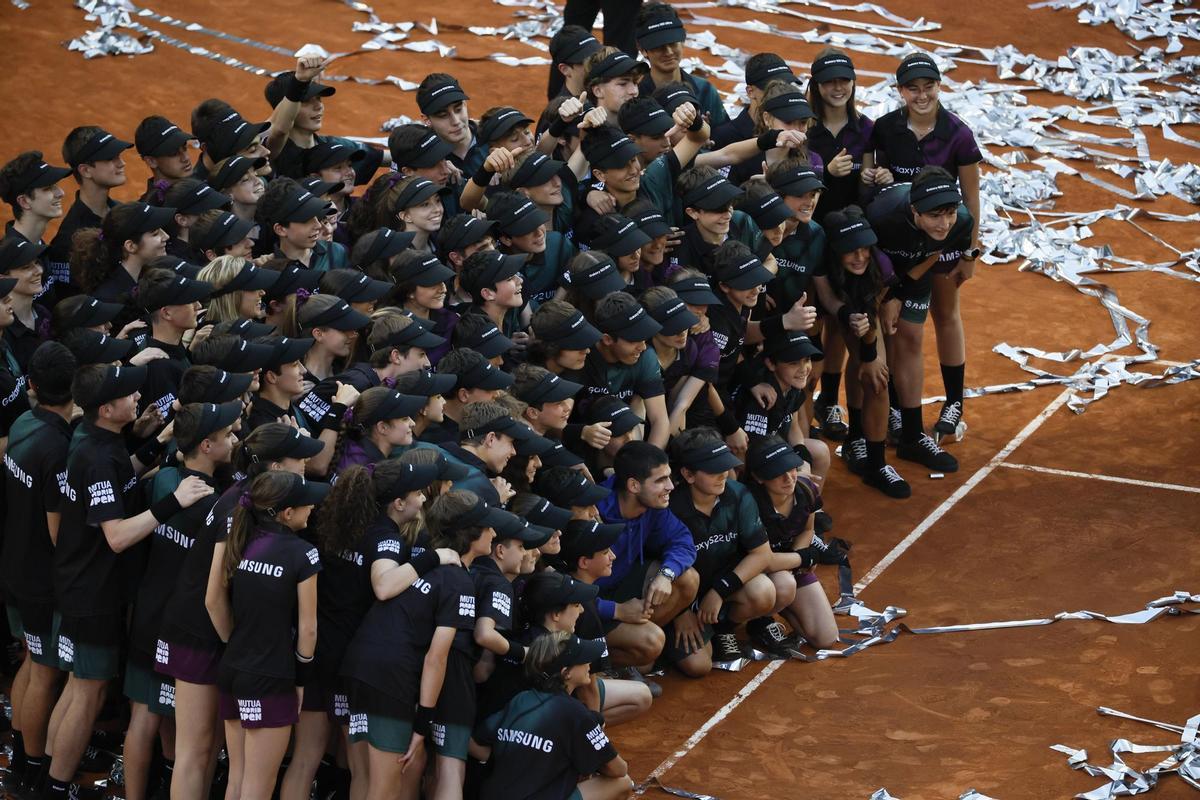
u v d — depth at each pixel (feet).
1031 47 189.06
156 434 78.18
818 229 100.83
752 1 197.77
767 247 97.50
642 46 112.16
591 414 84.89
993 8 200.03
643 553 86.38
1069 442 115.24
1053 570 98.32
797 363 95.76
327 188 94.84
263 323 83.46
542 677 70.74
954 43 189.78
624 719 81.46
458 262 88.99
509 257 85.92
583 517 79.97
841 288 101.60
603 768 72.69
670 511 86.02
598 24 182.60
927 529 103.96
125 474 73.20
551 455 80.53
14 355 84.28
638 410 88.84
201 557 70.13
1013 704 85.05
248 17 183.83
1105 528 103.19
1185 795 76.84
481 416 75.82
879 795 76.74
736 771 79.41
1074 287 140.36
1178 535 102.12
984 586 96.89
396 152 97.81
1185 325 132.87
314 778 74.28
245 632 68.18
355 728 69.67
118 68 167.43
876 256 103.04
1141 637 90.94
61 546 73.10
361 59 174.70
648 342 89.81
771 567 88.99
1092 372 124.67
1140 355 127.95
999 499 107.45
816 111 109.60
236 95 163.12
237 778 70.44
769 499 90.22
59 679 76.33
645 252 93.15
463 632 70.28
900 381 111.14
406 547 71.05
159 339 79.87
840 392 123.54
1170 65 184.03
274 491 67.31
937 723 83.61
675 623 87.81
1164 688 85.92
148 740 73.41
